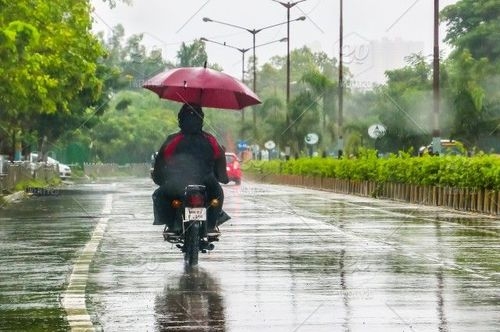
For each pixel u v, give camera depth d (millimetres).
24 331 11906
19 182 58250
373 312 13094
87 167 96750
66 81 55281
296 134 83750
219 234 19109
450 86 61250
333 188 62000
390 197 48875
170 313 13156
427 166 42812
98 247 21922
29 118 68062
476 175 36625
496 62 83500
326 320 12523
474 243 22891
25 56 36469
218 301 14117
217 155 18891
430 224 29188
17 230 26875
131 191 54688
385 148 66875
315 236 24531
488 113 58719
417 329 11859
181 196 18469
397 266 18188
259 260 19203
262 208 37375
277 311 13242
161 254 20422
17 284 15992
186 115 18750
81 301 14180
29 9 40719
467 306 13547
